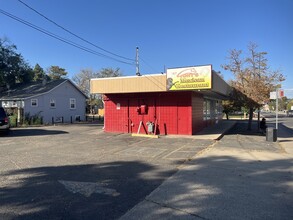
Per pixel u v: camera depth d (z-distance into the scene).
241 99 20.91
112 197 5.80
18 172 7.86
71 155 10.48
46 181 6.96
